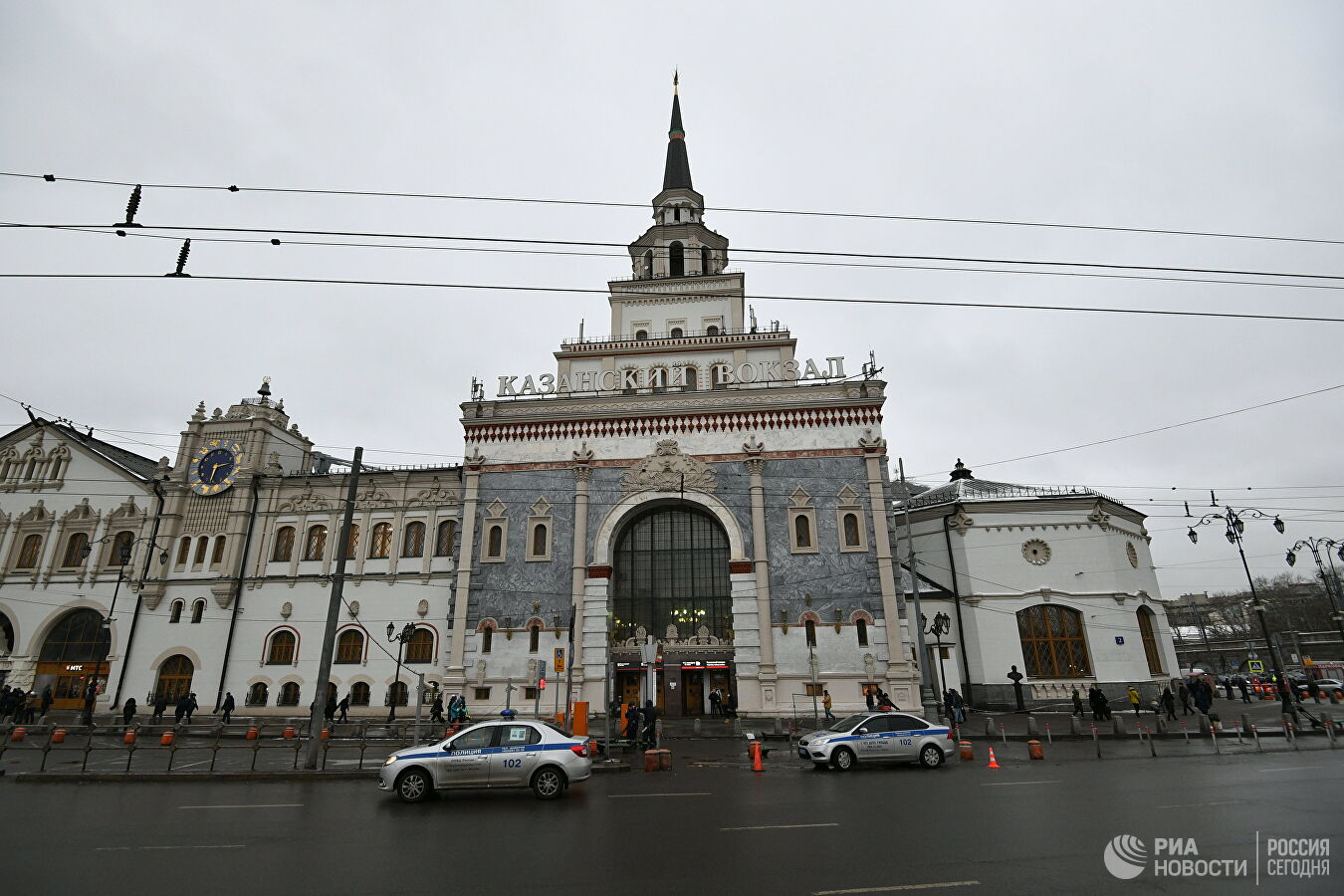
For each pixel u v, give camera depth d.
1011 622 40.84
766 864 9.61
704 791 16.08
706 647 35.69
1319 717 34.59
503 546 36.28
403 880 9.04
